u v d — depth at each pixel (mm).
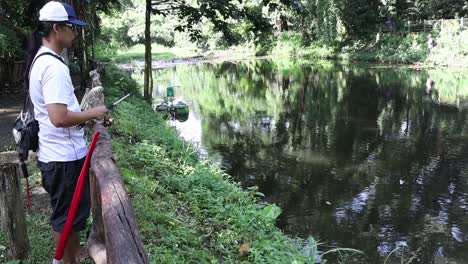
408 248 6062
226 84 22109
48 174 2793
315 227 6594
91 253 2760
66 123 2588
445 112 14328
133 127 8078
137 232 2090
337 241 6207
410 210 7215
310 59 34781
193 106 16078
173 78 24688
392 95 17688
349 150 10422
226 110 15367
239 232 4902
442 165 9336
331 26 35500
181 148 8008
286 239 5125
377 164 9438
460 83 20031
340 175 8734
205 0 12656
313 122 13383
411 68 25906
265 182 8344
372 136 11656
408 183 8336
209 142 11031
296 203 7434
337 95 18203
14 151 6309
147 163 6461
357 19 33812
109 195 2283
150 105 12758
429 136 11578
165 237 4258
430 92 18016
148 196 5137
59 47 2695
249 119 13875
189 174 6426
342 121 13461
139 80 21469
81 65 13445
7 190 3264
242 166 9234
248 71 27891
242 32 36062
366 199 7613
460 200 7570
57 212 2895
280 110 15320
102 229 2781
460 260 5762
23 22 13438
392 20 33219
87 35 16516
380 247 6066
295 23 40406
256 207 5723
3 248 3506
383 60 30125
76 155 2826
